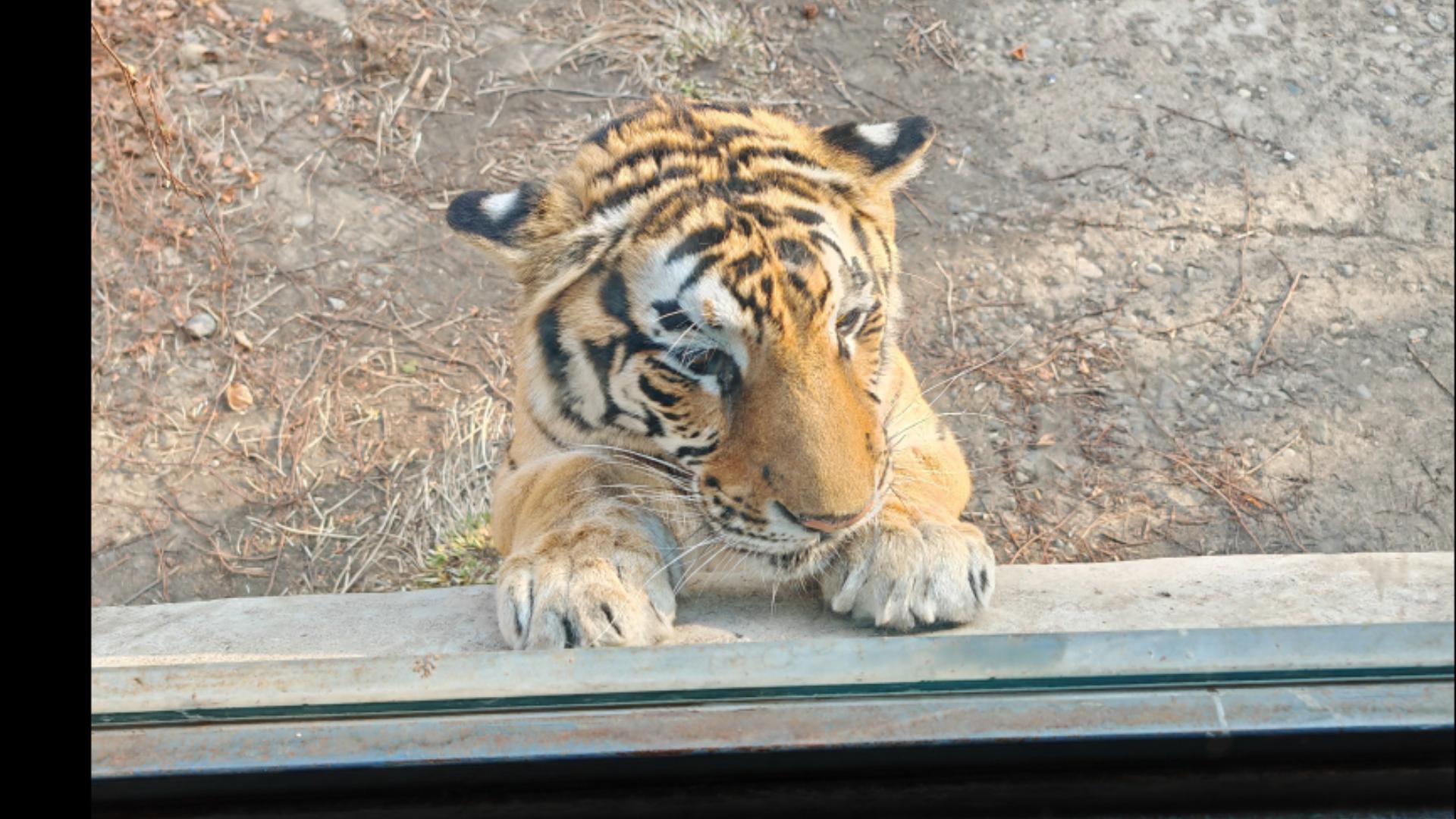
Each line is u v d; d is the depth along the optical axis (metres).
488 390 4.86
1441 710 2.11
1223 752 2.13
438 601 3.22
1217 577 3.04
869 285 3.06
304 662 2.39
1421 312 4.77
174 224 5.41
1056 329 4.82
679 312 2.88
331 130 5.76
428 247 5.38
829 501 2.70
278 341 5.08
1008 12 5.98
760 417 2.80
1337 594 2.81
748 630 2.77
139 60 5.89
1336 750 2.12
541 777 2.18
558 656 2.40
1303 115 5.44
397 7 6.14
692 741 2.17
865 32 5.97
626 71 5.91
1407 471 4.28
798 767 2.17
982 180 5.34
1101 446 4.43
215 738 2.22
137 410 4.88
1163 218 5.15
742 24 6.00
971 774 2.17
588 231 3.07
